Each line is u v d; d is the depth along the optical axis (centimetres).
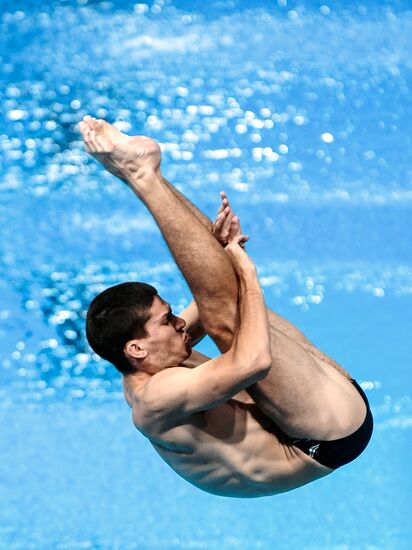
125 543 1717
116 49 2584
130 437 1941
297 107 2541
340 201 2405
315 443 1002
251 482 1012
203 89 2541
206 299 938
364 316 2202
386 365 2091
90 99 2489
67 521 1759
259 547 1716
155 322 968
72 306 2175
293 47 2644
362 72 2611
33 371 2080
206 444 980
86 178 2389
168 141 2461
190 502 1809
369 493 1825
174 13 2659
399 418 1980
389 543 1723
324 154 2477
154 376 952
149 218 2353
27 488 1822
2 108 2445
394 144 2506
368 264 2319
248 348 883
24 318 2144
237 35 2648
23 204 2338
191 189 2402
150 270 2262
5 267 2233
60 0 2630
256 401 965
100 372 2084
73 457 1886
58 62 2548
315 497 1819
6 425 1952
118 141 915
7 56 2539
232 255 943
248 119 2503
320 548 1712
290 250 2338
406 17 2709
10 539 1712
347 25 2684
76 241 2302
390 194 2428
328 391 994
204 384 899
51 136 2427
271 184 2427
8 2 2603
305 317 2189
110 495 1816
